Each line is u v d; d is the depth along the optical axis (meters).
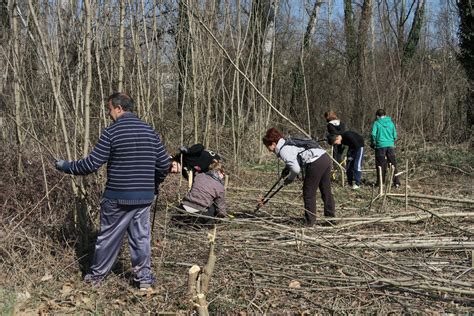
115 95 4.80
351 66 19.81
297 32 18.34
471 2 15.07
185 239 5.87
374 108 18.00
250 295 4.70
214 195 6.68
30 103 6.38
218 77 11.23
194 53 10.03
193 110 10.89
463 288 4.66
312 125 19.72
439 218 6.82
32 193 5.84
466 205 8.38
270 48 14.50
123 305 4.54
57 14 6.00
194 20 9.86
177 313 4.34
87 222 5.56
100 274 4.89
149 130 4.79
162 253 5.31
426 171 12.55
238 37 11.01
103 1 7.03
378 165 10.83
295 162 6.57
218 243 5.71
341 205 8.35
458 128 16.45
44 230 5.57
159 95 10.20
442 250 5.84
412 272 4.93
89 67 5.38
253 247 5.60
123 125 4.67
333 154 11.57
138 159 4.66
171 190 7.85
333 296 4.68
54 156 5.35
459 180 11.66
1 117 6.52
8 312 4.32
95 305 4.51
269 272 5.09
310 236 6.21
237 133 11.61
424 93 17.36
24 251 5.39
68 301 4.56
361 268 5.20
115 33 8.27
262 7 12.69
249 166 12.24
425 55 18.80
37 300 4.60
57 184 5.66
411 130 16.62
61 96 5.87
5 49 6.27
